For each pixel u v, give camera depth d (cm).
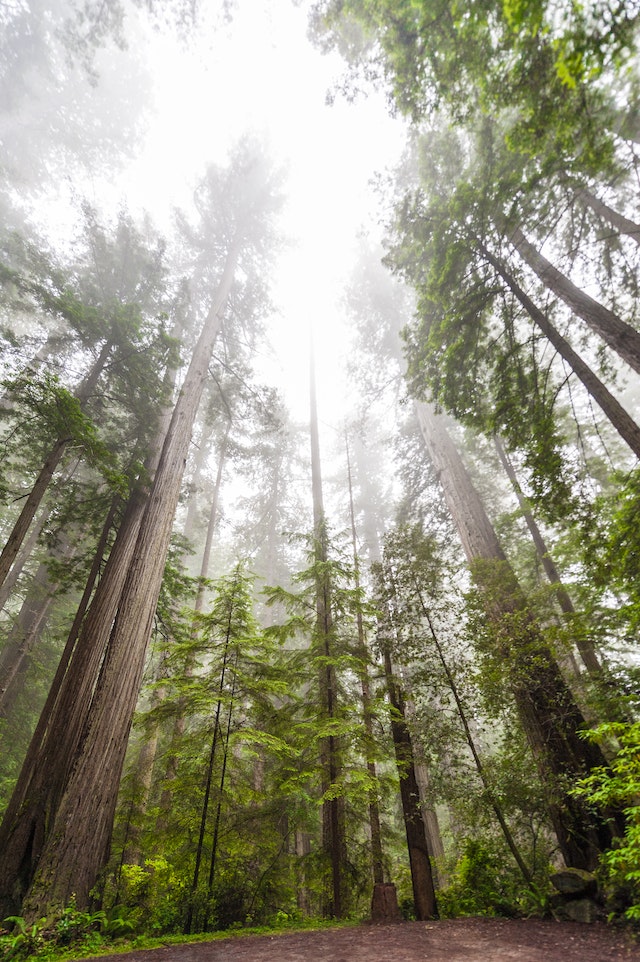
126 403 1241
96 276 1488
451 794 693
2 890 633
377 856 770
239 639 806
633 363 704
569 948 390
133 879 743
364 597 975
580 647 991
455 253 830
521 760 686
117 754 749
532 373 900
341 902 690
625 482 694
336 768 759
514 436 876
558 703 692
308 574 952
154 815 804
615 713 658
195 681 816
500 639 741
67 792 683
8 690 1295
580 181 774
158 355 1226
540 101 562
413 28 605
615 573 700
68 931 550
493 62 572
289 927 614
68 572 1107
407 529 1032
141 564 954
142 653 874
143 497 1156
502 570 899
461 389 963
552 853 650
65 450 1066
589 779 503
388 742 799
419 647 835
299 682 899
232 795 747
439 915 637
